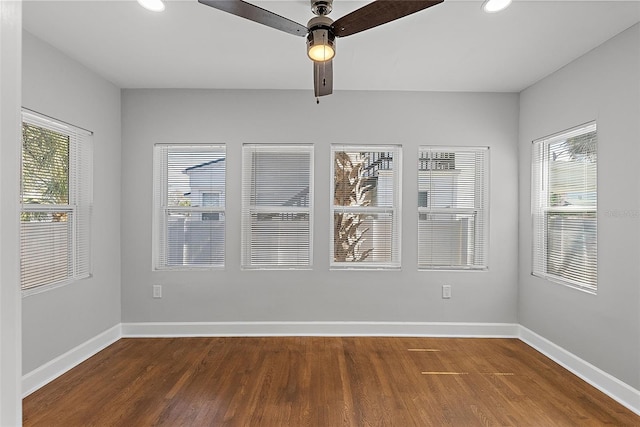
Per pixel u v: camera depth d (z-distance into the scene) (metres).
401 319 3.86
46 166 2.88
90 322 3.34
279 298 3.85
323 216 3.85
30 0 2.27
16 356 0.42
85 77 3.26
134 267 3.82
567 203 3.21
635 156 2.49
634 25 2.50
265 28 2.62
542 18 2.44
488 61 3.12
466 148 3.90
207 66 3.27
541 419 2.36
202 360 3.21
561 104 3.22
